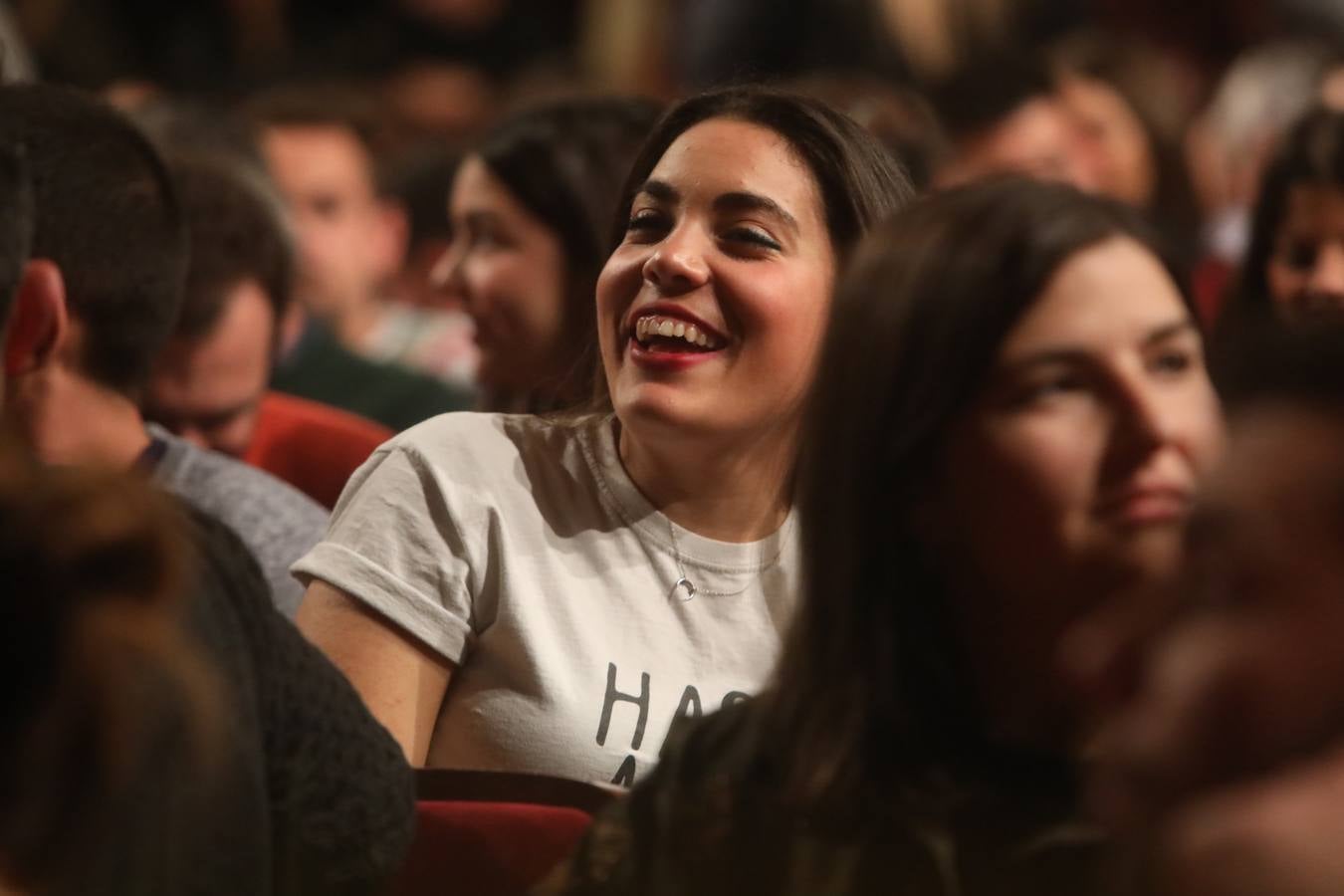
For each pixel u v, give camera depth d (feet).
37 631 5.43
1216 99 29.14
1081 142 22.66
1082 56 24.40
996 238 6.66
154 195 10.40
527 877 8.71
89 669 5.43
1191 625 5.17
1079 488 6.57
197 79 31.96
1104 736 5.54
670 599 10.32
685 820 7.00
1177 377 6.73
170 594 5.64
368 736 7.78
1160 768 5.00
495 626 10.12
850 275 6.92
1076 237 6.66
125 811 6.01
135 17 32.04
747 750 7.06
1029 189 6.87
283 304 13.52
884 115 19.62
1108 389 6.61
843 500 6.82
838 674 6.89
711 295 10.12
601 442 10.57
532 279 14.87
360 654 9.98
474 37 33.22
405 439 10.48
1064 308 6.59
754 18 29.60
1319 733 4.87
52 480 5.61
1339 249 13.96
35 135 10.10
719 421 10.08
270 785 7.39
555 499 10.39
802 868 6.76
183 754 6.20
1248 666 4.98
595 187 14.78
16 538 5.44
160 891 6.21
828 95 20.61
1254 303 14.35
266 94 24.73
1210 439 6.62
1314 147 14.02
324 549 10.23
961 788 6.77
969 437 6.66
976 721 6.90
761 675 10.32
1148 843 4.95
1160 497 6.54
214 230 12.96
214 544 7.32
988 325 6.59
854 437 6.77
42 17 30.04
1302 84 25.09
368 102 25.95
